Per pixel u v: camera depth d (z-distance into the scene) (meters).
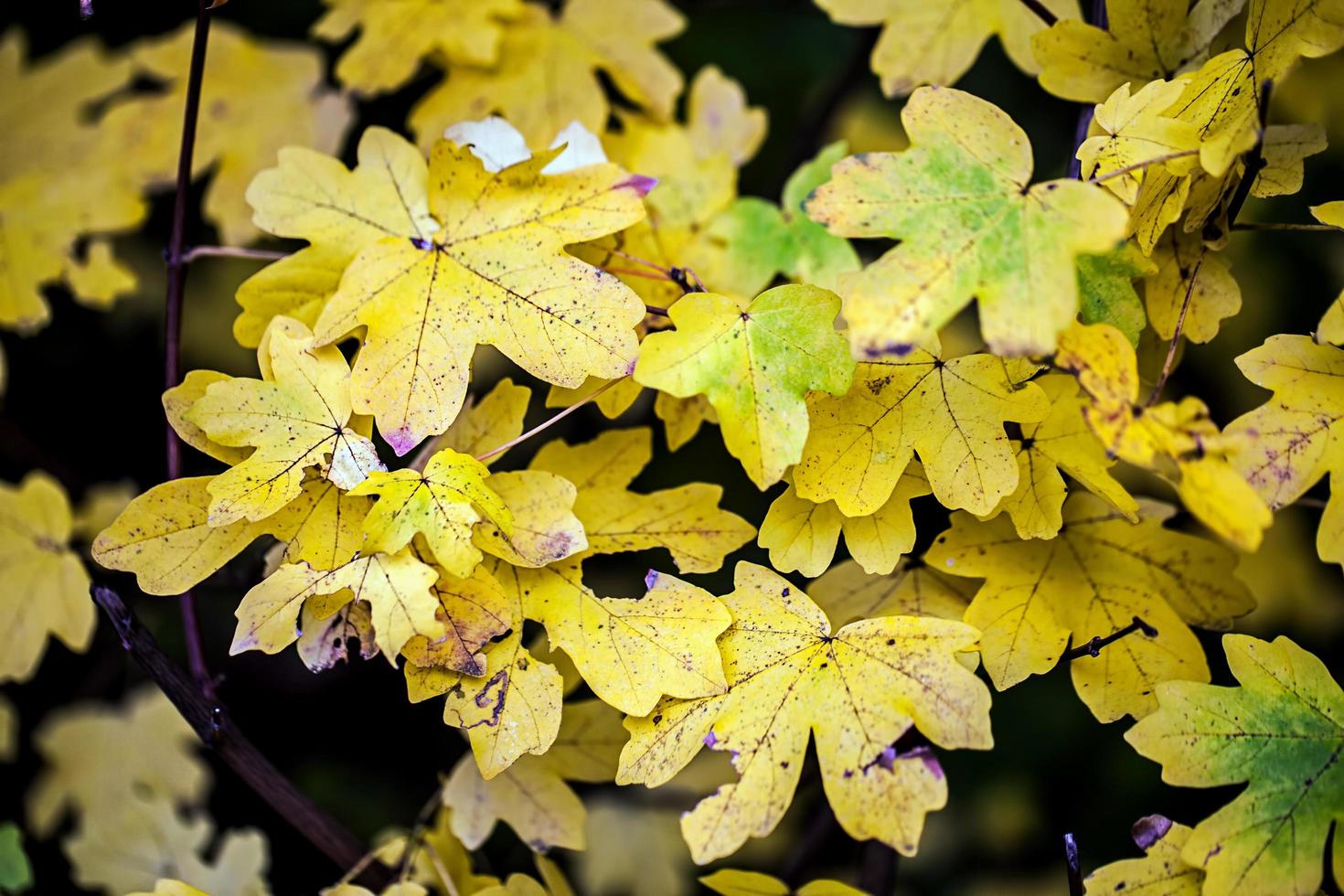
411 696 0.68
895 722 0.67
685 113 0.92
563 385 0.68
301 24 0.89
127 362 0.93
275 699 0.90
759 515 0.85
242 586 0.74
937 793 0.66
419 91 0.85
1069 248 0.65
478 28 0.78
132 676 0.90
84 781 0.84
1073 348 0.65
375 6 0.79
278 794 0.72
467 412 0.70
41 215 0.81
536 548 0.68
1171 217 0.68
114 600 0.69
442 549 0.66
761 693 0.67
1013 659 0.69
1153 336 0.72
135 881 0.80
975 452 0.68
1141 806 0.88
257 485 0.67
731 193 0.76
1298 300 0.85
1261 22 0.69
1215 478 0.64
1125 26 0.71
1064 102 0.86
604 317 0.68
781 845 0.85
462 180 0.70
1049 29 0.72
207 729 0.71
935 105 0.67
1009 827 0.89
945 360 0.69
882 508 0.69
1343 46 0.69
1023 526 0.69
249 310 0.70
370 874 0.73
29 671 0.75
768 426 0.67
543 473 0.69
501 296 0.69
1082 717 0.88
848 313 0.65
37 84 0.84
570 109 0.78
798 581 0.72
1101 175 0.67
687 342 0.67
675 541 0.70
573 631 0.68
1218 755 0.67
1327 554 0.67
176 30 0.89
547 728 0.67
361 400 0.68
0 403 0.91
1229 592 0.70
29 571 0.76
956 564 0.70
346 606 0.68
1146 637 0.70
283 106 0.81
